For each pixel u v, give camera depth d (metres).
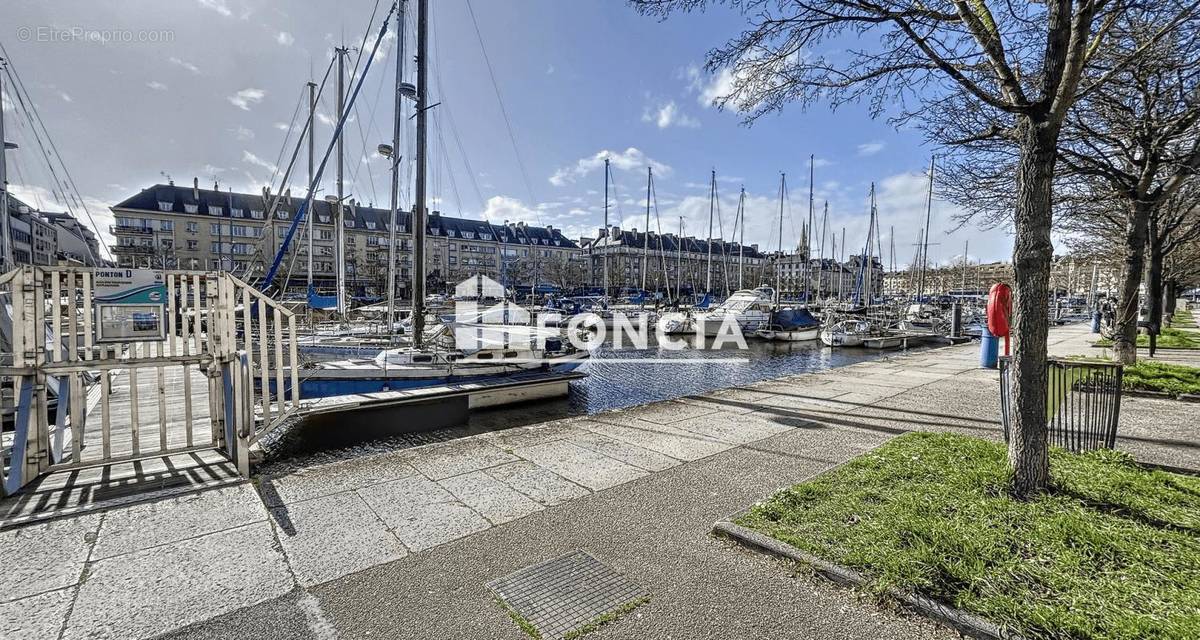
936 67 4.48
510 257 95.38
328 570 3.04
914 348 26.72
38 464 4.32
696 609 2.63
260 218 73.69
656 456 5.20
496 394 11.38
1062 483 3.76
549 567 3.06
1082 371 4.89
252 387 4.87
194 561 3.12
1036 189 3.63
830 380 10.00
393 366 10.65
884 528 3.17
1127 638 2.20
